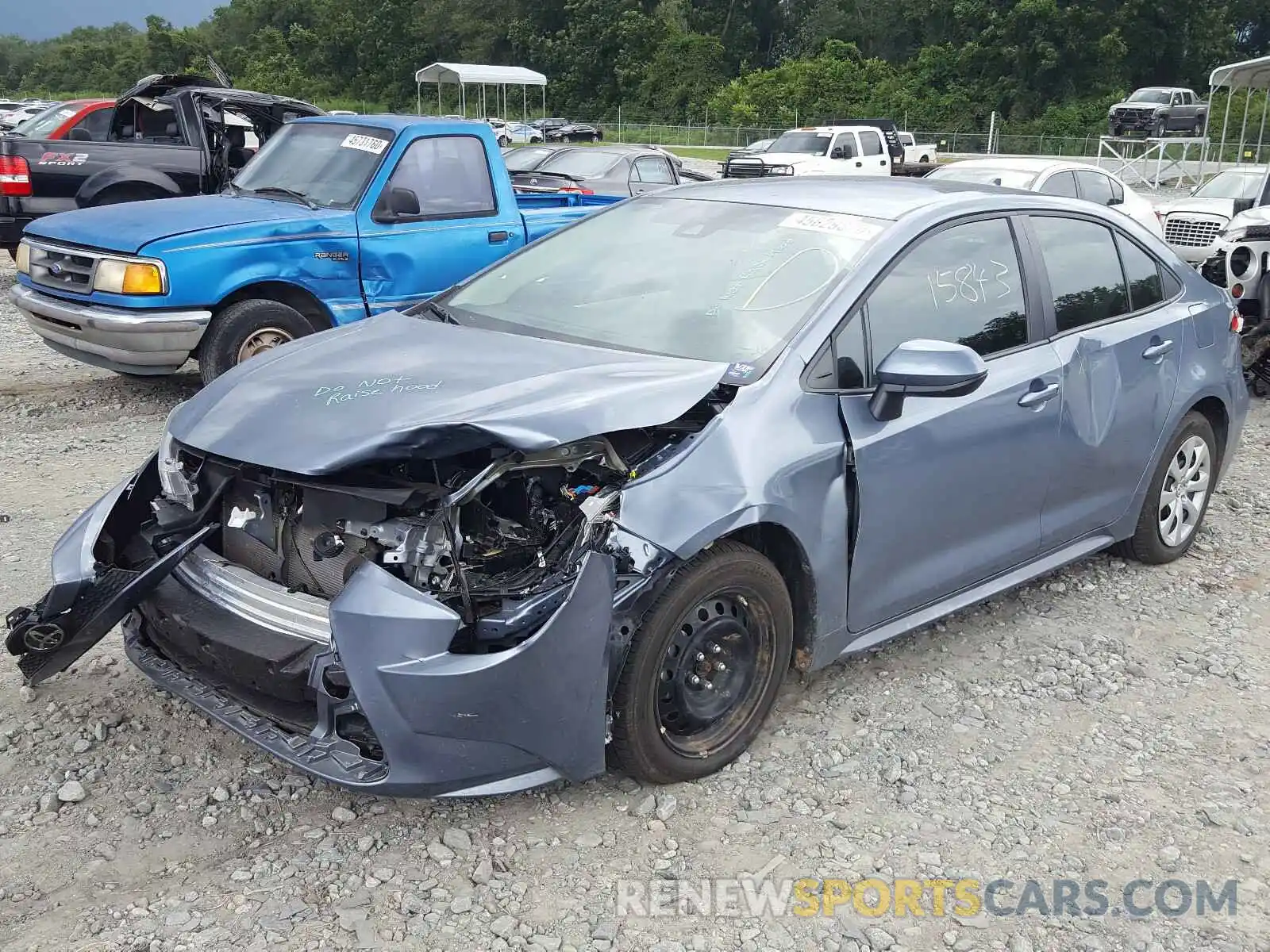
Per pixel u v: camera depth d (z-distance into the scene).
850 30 80.62
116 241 6.89
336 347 3.80
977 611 4.79
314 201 7.71
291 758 2.92
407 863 3.05
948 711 3.95
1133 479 4.85
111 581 3.29
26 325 10.88
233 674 3.11
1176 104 37.69
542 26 85.31
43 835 3.12
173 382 8.50
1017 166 13.70
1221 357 5.20
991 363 4.05
